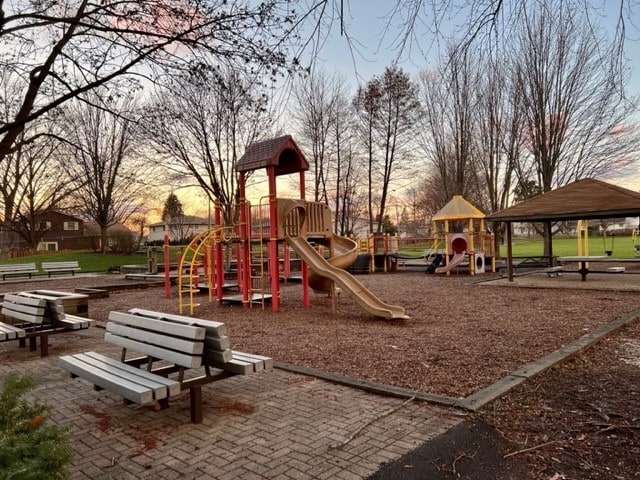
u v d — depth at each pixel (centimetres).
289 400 456
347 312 1022
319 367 577
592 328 749
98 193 3125
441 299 1191
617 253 2941
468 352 627
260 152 1112
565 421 391
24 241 4466
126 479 307
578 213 1359
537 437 361
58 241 4759
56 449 212
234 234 1264
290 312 1050
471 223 2014
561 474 306
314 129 3120
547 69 1388
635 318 827
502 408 421
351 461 324
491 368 545
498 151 2447
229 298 1216
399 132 3008
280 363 595
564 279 1597
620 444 348
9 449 198
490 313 945
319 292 1313
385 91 1747
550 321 830
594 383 492
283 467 317
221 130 1989
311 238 1227
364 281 1770
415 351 642
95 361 466
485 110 1484
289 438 365
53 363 648
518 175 2489
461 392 463
